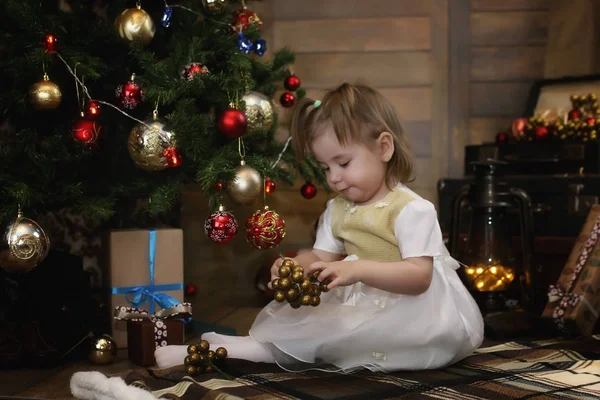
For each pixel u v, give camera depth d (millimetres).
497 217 2309
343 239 1760
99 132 1922
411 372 1599
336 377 1548
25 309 2020
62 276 2045
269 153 2273
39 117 2059
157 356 1669
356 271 1509
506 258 2295
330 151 1628
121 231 2033
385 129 1635
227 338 1687
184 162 2031
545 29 3154
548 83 3057
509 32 3158
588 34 3104
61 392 1614
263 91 2336
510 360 1720
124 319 1917
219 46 2098
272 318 1679
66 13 2088
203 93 2010
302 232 3078
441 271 1687
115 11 2131
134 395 1327
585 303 1987
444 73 3156
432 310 1610
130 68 2121
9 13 1877
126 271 2021
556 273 2416
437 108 3166
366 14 3150
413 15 3150
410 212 1622
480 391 1418
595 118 2645
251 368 1622
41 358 1843
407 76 3164
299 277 1440
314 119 1639
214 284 3100
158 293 2021
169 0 2143
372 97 1664
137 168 2176
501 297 2340
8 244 1744
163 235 2055
